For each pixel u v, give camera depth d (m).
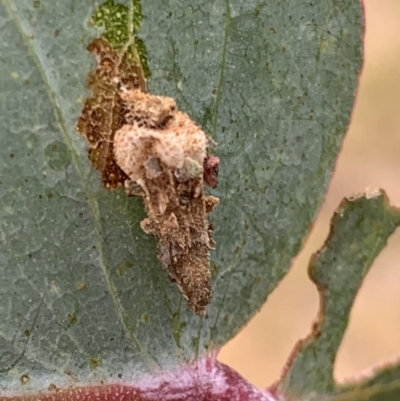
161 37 0.08
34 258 0.08
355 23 0.08
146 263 0.08
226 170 0.08
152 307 0.08
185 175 0.08
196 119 0.08
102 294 0.08
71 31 0.07
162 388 0.08
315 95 0.08
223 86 0.08
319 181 0.08
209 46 0.08
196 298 0.08
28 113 0.07
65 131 0.07
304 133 0.08
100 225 0.08
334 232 0.08
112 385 0.08
